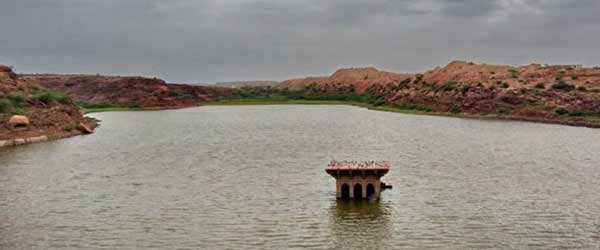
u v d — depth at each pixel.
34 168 44.34
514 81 117.62
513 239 25.58
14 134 63.09
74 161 48.19
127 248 24.66
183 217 29.36
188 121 101.31
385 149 56.25
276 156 51.28
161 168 44.47
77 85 184.25
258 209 30.81
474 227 27.36
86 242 25.50
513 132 73.62
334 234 26.30
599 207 31.14
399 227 27.33
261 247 24.64
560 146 57.75
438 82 141.25
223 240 25.59
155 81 185.75
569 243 25.02
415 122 93.31
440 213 29.81
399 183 37.59
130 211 30.61
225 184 37.69
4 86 79.75
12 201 33.03
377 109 136.12
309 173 41.69
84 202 32.72
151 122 99.06
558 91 104.44
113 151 55.22
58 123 73.50
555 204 31.80
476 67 145.12
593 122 82.69
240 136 71.06
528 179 39.12
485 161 47.50
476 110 109.56
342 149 56.47
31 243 25.41
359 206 31.19
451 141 63.12
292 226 27.59
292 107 155.75
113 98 172.75
